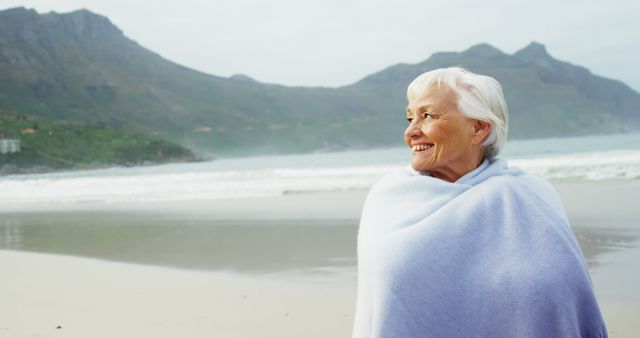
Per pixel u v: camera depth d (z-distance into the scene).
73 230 13.08
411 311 1.11
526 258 1.10
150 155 153.12
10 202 22.34
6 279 7.34
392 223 1.22
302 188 19.70
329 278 6.62
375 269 1.17
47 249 10.31
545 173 19.16
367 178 22.00
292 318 4.97
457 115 1.30
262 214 13.59
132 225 13.30
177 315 5.25
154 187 24.23
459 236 1.15
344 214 12.58
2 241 11.85
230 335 4.55
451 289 1.11
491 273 1.11
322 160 78.25
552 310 1.06
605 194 13.15
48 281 7.14
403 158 63.31
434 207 1.22
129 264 8.25
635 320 4.48
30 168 125.31
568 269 1.08
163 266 7.97
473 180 1.26
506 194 1.19
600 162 21.86
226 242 9.99
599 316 1.08
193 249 9.43
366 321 1.17
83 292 6.43
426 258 1.13
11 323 5.13
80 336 4.68
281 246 9.17
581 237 8.59
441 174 1.35
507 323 1.08
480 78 1.33
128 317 5.25
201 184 24.12
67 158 138.38
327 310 5.19
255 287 6.32
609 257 7.07
